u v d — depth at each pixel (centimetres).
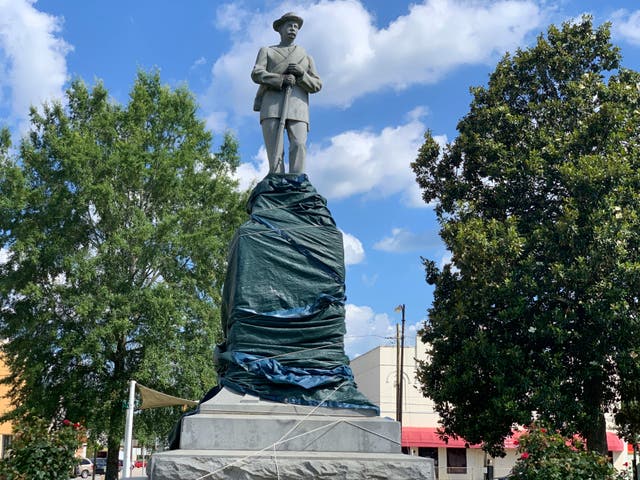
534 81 2325
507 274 2023
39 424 1038
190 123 2855
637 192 1988
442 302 2298
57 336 2512
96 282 2509
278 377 850
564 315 1950
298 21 1079
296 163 1033
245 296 916
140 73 2892
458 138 2386
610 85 2227
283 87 1045
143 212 2581
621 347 1912
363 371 4506
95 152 2533
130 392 2084
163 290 2456
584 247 1958
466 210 2219
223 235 2750
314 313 914
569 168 1995
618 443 3947
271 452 766
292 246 952
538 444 1072
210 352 2539
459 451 4016
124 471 2022
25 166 2622
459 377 2086
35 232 2488
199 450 769
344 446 802
